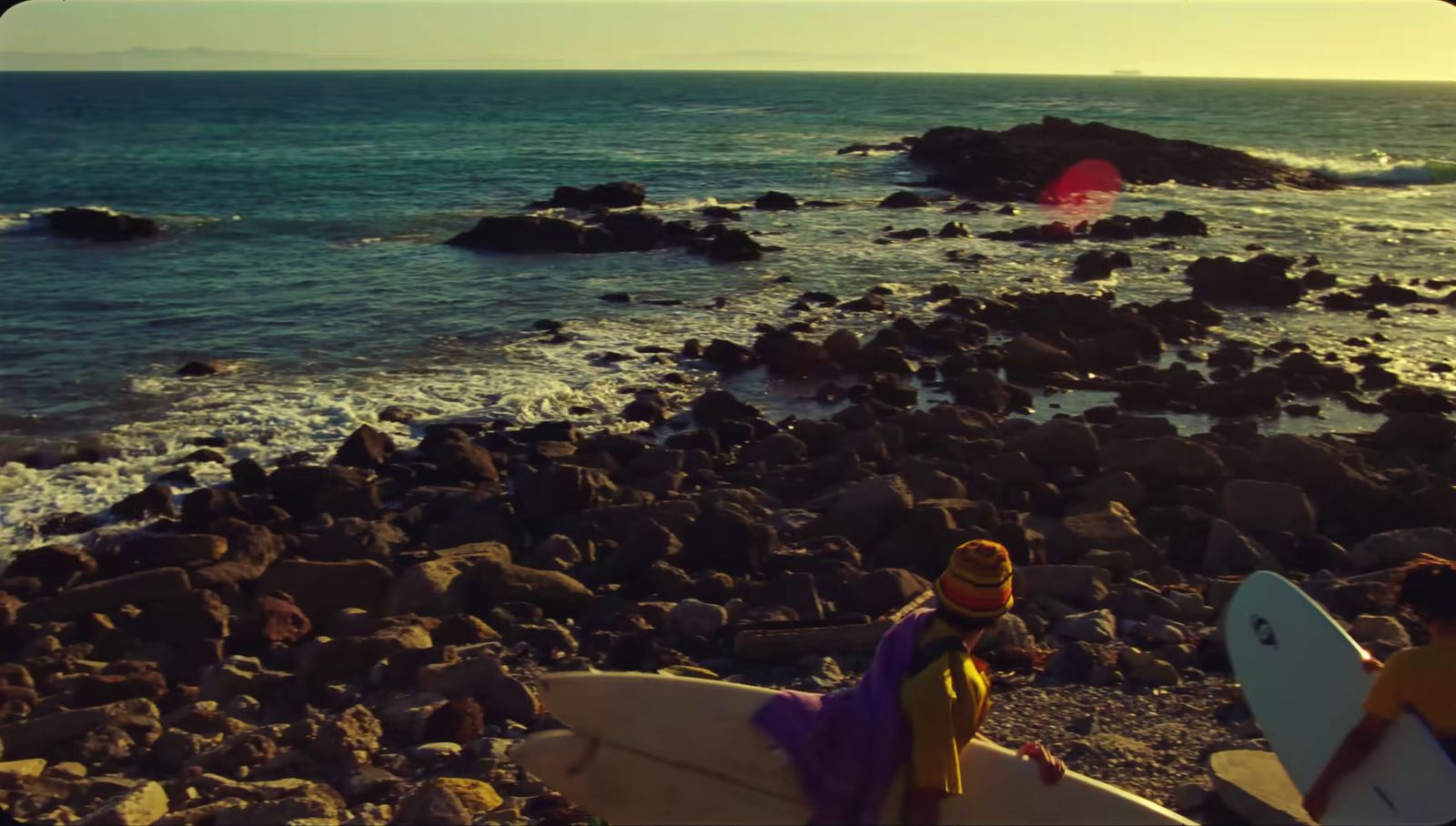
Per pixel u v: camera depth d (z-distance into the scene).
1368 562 9.83
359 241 31.50
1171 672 6.90
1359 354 18.83
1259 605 4.96
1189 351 19.03
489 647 8.03
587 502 11.55
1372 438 13.98
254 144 64.69
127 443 13.96
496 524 10.94
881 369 17.56
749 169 51.66
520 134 74.69
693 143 67.75
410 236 32.56
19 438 14.05
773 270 26.81
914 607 7.91
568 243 29.91
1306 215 37.22
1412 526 10.99
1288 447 12.09
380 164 52.91
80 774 6.38
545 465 13.05
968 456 13.08
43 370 17.33
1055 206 39.84
